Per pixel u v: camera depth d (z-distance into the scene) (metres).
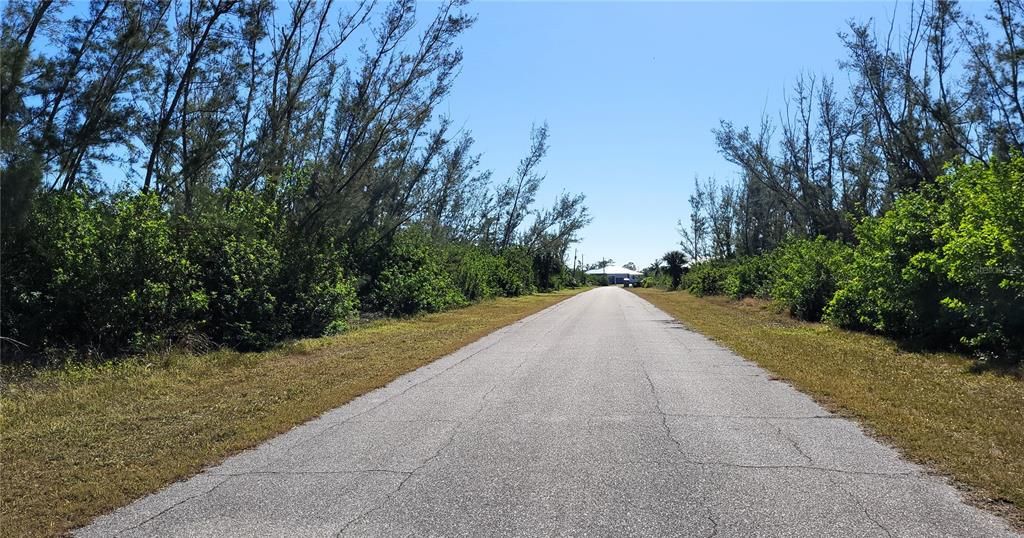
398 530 4.10
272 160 18.11
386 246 25.80
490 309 32.25
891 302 13.64
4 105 10.77
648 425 6.71
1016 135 17.64
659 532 3.97
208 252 14.47
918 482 4.80
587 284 120.44
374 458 5.71
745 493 4.62
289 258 16.23
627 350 13.50
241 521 4.32
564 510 4.37
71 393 8.92
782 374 9.69
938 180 12.76
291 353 13.60
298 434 6.66
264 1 17.86
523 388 9.05
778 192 30.47
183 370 10.92
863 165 26.47
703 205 63.50
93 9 13.38
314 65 20.58
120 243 12.28
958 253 10.58
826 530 3.96
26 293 11.41
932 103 20.08
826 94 32.09
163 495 4.90
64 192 12.69
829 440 5.99
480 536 3.98
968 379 9.06
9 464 5.73
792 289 22.03
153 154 15.14
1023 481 4.68
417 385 9.48
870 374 9.57
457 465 5.44
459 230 53.25
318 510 4.48
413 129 21.97
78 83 12.88
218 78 17.22
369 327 20.42
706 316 24.09
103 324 11.92
